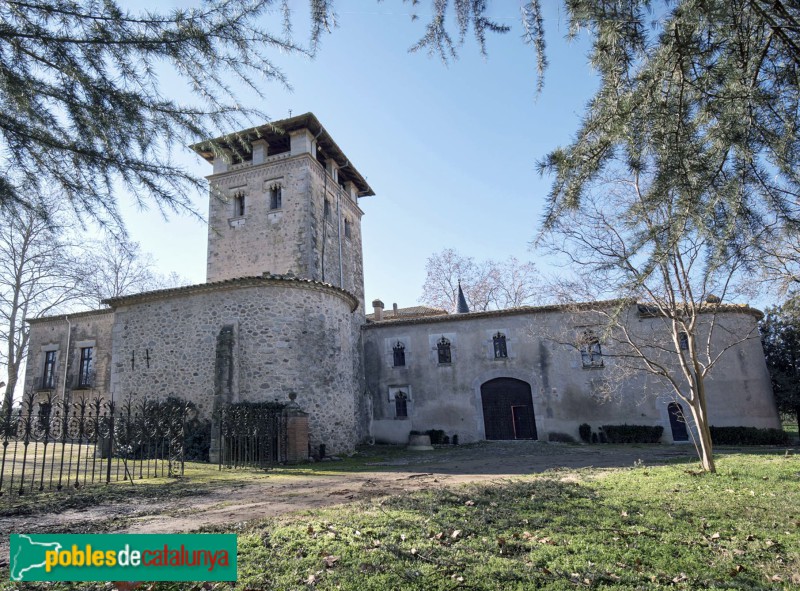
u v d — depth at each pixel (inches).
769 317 836.0
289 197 843.4
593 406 762.2
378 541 179.9
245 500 283.9
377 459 567.5
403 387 853.2
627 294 122.6
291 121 849.5
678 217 106.6
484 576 146.4
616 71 111.7
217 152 188.1
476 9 136.3
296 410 529.3
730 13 102.3
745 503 246.4
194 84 162.1
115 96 153.3
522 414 800.3
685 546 178.9
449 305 1379.2
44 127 156.4
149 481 370.0
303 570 152.3
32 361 944.3
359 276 1040.2
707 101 110.1
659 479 326.0
